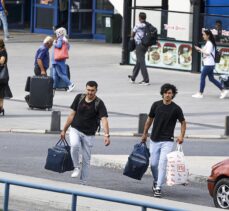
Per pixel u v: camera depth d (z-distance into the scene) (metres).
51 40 57.53
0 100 52.88
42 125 50.69
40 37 88.88
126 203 21.94
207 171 39.12
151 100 59.47
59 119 49.16
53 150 36.09
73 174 36.78
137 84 65.56
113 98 59.81
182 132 35.47
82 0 88.44
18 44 83.75
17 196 32.00
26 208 31.81
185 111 56.19
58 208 31.12
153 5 73.88
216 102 59.72
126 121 52.59
